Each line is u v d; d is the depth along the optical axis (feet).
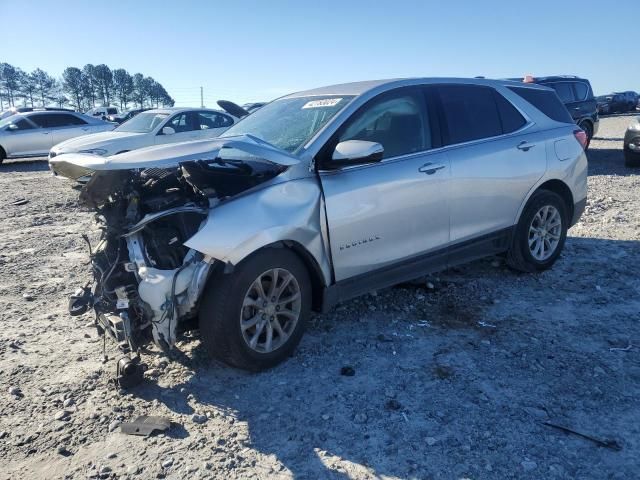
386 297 16.51
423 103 15.39
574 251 20.80
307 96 15.96
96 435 10.25
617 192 31.81
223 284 11.43
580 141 19.03
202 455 9.64
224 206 11.69
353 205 13.20
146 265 11.52
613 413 10.55
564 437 9.89
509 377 11.91
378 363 12.66
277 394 11.49
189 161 11.63
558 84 51.78
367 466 9.30
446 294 16.70
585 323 14.51
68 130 61.16
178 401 11.32
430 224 14.83
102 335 12.98
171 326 11.27
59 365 12.85
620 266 18.89
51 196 36.37
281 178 12.46
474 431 10.11
